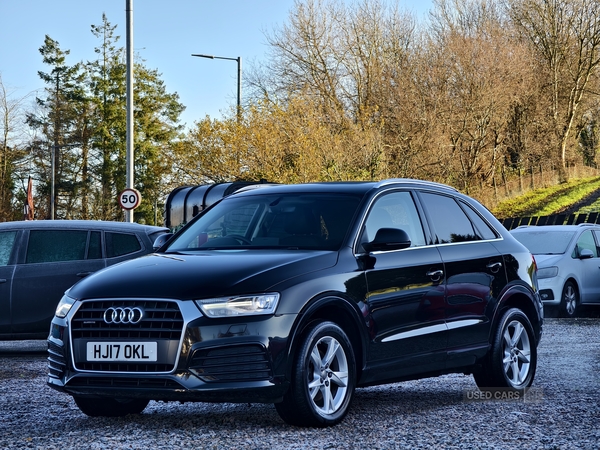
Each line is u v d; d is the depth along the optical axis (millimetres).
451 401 7312
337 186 7195
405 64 50594
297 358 5789
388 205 7031
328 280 6078
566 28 60844
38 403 7324
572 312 17141
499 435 5723
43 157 77938
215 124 34281
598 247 18172
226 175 34688
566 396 7457
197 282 5746
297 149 33656
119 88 80625
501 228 8180
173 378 5586
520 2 61062
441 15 56000
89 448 5340
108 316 5785
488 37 51594
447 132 45375
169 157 36625
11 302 11328
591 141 69188
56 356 6043
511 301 7965
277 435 5699
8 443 5547
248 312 5656
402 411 6750
